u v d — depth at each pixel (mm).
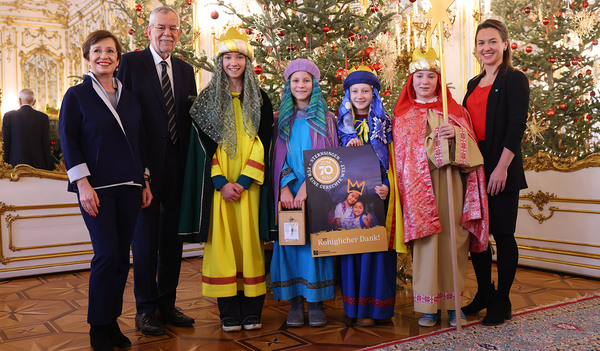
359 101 2984
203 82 6273
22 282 4457
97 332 2561
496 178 2846
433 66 2932
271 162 2990
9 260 4590
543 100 5277
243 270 2877
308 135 2994
